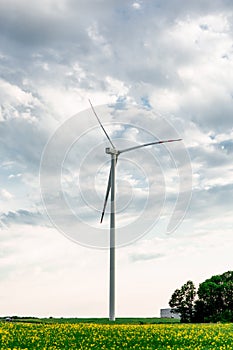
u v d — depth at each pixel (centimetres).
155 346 2402
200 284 6322
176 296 6272
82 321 4322
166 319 6247
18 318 4588
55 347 2252
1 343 2295
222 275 6500
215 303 6178
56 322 4097
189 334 2789
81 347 2255
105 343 2445
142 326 3209
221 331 2998
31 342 2370
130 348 2330
